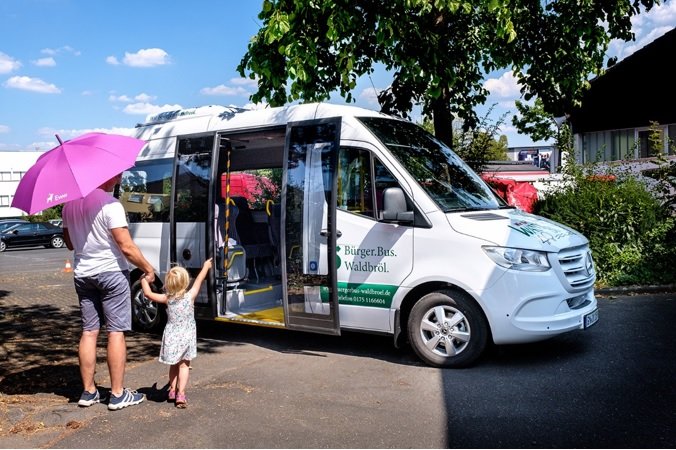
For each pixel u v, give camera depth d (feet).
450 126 36.50
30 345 25.86
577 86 36.29
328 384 18.61
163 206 26.78
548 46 35.55
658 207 33.40
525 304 18.62
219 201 25.46
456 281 19.19
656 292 30.37
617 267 32.27
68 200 15.92
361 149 21.47
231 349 23.73
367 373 19.60
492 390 17.24
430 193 20.40
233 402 17.28
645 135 56.44
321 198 21.79
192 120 26.68
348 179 21.59
